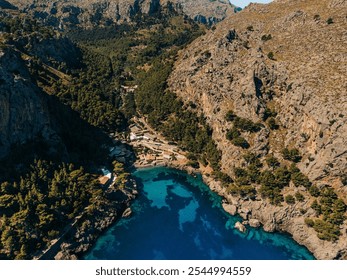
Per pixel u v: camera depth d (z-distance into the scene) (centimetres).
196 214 15925
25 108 14825
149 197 17000
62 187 14512
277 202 15100
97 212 14725
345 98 15062
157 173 19075
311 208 14350
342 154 14175
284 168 15988
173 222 15325
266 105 18338
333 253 12938
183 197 17162
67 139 17538
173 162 19562
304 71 17488
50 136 15912
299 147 16275
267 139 17312
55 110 18000
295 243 14338
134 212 15850
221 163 18450
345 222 13488
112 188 16075
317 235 13588
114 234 14425
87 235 13800
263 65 18675
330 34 18775
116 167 17162
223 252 13712
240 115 18462
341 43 17900
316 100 15712
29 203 13200
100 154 18300
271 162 16338
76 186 14888
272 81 18562
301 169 15625
